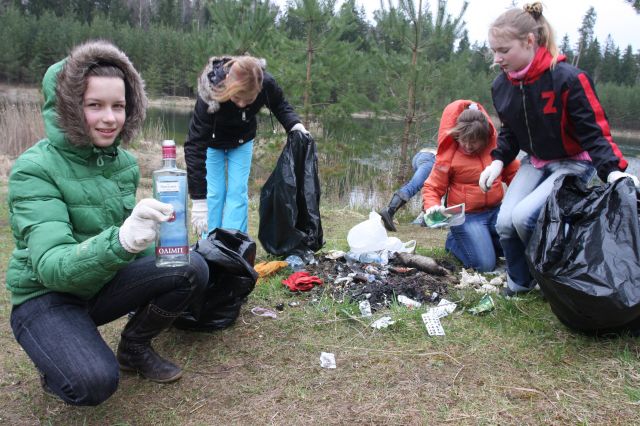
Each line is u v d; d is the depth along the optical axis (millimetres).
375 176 10211
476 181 3857
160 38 37000
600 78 27250
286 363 2471
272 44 11734
